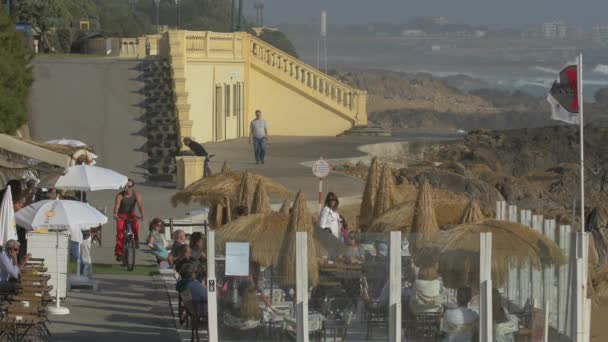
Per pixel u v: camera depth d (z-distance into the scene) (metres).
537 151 145.88
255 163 106.31
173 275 58.69
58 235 50.50
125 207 63.50
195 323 44.16
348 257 41.72
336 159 111.88
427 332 41.41
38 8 162.75
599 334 52.03
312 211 82.69
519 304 41.09
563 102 42.00
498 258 40.75
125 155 97.62
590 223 76.19
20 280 46.09
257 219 41.97
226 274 41.44
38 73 110.81
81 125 102.75
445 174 110.38
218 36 127.56
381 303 41.53
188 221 72.12
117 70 112.25
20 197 55.88
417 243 41.53
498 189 118.12
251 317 41.66
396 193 56.50
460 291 41.28
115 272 60.59
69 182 63.38
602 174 136.00
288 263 41.31
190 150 92.75
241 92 134.88
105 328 47.75
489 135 151.12
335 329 41.56
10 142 54.62
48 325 47.94
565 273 41.16
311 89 138.50
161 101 106.94
